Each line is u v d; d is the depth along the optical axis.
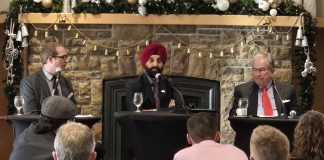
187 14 7.18
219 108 7.38
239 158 3.53
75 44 7.33
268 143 2.99
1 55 8.13
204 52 7.34
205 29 7.34
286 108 5.80
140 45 7.32
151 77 5.55
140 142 4.30
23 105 5.59
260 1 7.23
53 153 3.17
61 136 3.07
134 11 7.20
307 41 7.20
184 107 4.73
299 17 7.22
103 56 7.36
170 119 4.17
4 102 8.20
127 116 4.28
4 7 8.00
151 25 7.30
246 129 4.61
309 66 7.15
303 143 3.55
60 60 5.77
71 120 3.83
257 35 7.32
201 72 7.36
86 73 7.36
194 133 3.71
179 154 3.61
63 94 5.79
